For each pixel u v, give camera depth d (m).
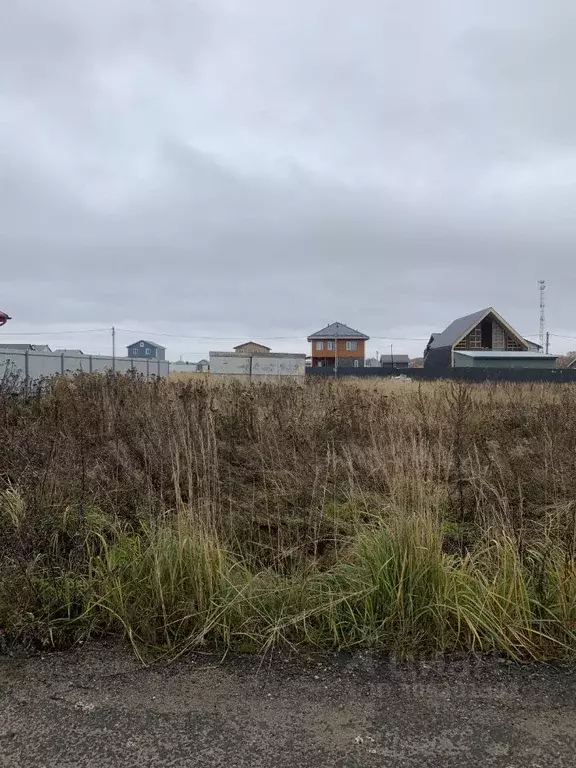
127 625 2.64
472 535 3.73
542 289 79.75
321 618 2.78
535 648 2.59
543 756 1.90
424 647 2.61
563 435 5.58
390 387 15.17
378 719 2.10
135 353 99.81
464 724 2.07
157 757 1.89
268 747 1.94
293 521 3.93
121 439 5.18
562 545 3.26
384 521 3.38
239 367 27.42
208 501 3.48
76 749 1.92
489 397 9.75
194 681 2.34
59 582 2.90
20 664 2.46
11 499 3.73
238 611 2.74
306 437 5.35
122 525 3.75
